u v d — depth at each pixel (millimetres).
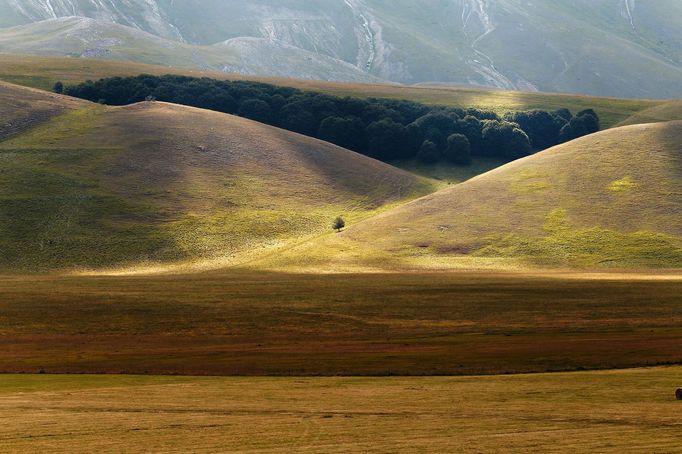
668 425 82125
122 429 84188
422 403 95125
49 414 91375
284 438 80062
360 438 79625
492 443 77188
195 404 96188
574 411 89000
